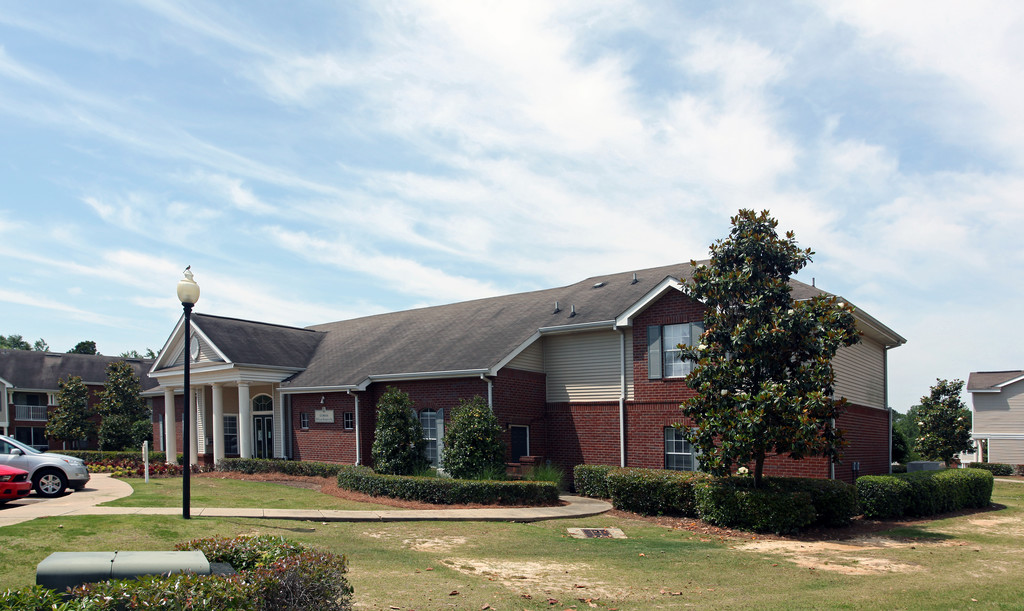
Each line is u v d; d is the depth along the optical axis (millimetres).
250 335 29578
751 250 15820
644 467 21078
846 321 15203
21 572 8984
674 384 20609
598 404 22484
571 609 8719
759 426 14375
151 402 41562
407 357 25203
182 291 13922
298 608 6129
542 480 19625
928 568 11633
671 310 20875
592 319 22656
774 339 14766
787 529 14750
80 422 41250
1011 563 12070
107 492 17891
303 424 26984
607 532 14727
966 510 19719
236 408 32406
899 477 18141
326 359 28906
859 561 12164
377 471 19906
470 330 26000
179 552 6160
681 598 9414
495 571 10766
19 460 16969
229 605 5371
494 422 19562
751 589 10000
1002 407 43000
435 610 8289
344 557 7176
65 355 53250
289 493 19688
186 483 13445
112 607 4871
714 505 15539
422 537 13359
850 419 20484
